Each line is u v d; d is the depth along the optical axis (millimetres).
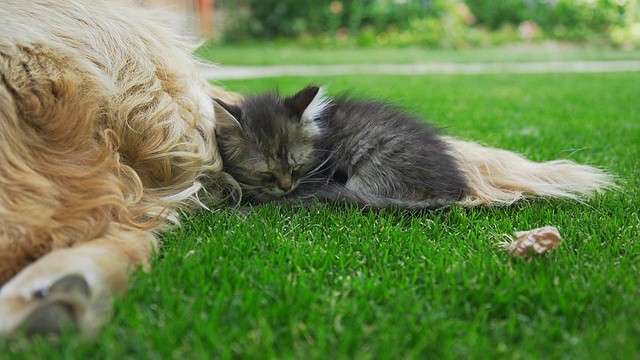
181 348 530
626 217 773
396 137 864
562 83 2215
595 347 525
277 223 761
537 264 643
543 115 1498
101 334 543
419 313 573
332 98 965
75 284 556
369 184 852
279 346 537
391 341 536
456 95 1887
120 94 747
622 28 4145
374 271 649
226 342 531
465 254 681
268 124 890
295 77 2270
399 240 712
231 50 3705
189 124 792
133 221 695
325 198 825
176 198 758
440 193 830
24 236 613
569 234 721
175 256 654
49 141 679
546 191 839
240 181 887
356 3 4156
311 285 615
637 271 633
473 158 878
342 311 572
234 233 716
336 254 680
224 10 4258
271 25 4258
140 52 784
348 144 882
